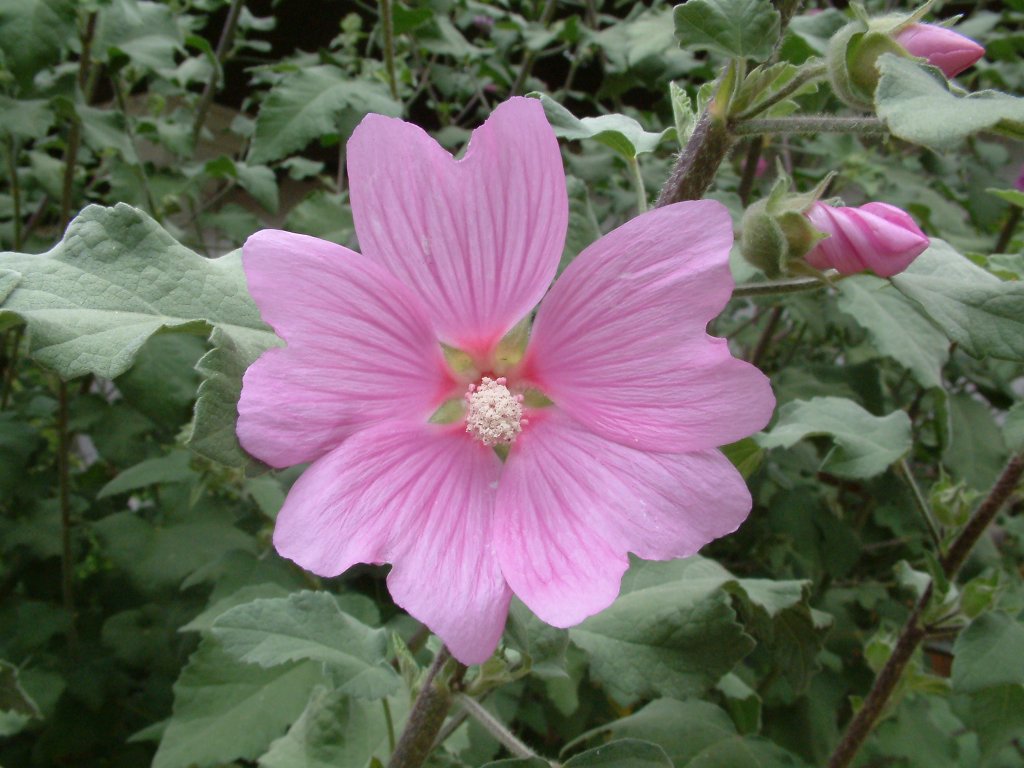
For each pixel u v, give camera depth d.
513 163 0.10
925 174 0.40
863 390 0.31
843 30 0.11
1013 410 0.17
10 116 0.24
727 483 0.10
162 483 0.31
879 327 0.19
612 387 0.10
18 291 0.10
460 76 0.37
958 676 0.16
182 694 0.19
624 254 0.10
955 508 0.18
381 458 0.10
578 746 0.25
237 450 0.09
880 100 0.09
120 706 0.29
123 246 0.11
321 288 0.09
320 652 0.14
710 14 0.11
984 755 0.19
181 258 0.11
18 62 0.21
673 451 0.10
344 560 0.09
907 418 0.18
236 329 0.11
